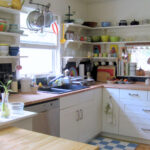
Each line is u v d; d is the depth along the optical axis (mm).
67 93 2961
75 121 3166
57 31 3773
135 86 3670
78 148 1302
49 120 2652
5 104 1835
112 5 4359
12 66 3018
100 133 4016
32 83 3057
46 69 3691
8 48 2684
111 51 4305
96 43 4305
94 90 3637
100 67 4430
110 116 3838
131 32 4191
